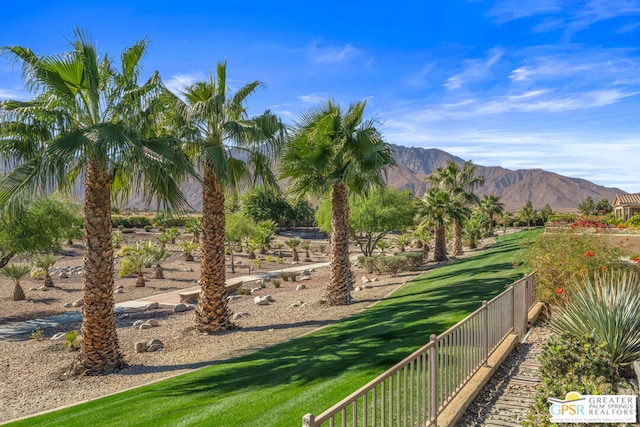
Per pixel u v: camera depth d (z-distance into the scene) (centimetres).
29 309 2061
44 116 1009
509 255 2730
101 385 994
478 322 662
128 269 2991
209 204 1455
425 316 1245
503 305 793
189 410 709
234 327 1490
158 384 930
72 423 704
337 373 825
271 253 5000
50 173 916
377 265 2845
